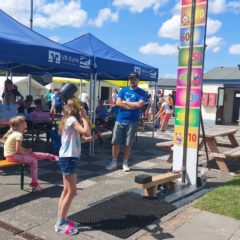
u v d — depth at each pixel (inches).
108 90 1198.9
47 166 302.7
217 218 196.5
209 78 1009.5
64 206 170.4
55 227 172.9
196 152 250.8
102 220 187.8
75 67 312.3
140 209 205.2
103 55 373.4
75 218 188.5
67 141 166.9
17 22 318.7
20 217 188.4
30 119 376.2
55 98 548.1
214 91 1006.4
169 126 725.9
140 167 317.4
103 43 410.0
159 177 231.3
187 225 186.5
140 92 292.4
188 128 252.4
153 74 448.8
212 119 1010.1
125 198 223.0
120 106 290.5
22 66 450.3
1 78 1076.5
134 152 393.1
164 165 330.0
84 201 217.9
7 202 209.6
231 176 294.4
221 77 1009.5
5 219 185.2
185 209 209.6
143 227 182.2
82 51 363.3
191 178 253.8
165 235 173.9
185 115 248.4
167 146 321.4
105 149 399.2
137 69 402.9
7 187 237.8
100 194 232.8
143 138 512.1
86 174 283.1
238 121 976.9
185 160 253.0
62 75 548.7
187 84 245.4
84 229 176.7
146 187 213.8
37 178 243.4
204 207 211.0
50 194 226.4
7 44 247.8
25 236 167.3
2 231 171.6
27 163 230.4
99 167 309.4
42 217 189.2
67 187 169.6
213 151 329.4
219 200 222.5
